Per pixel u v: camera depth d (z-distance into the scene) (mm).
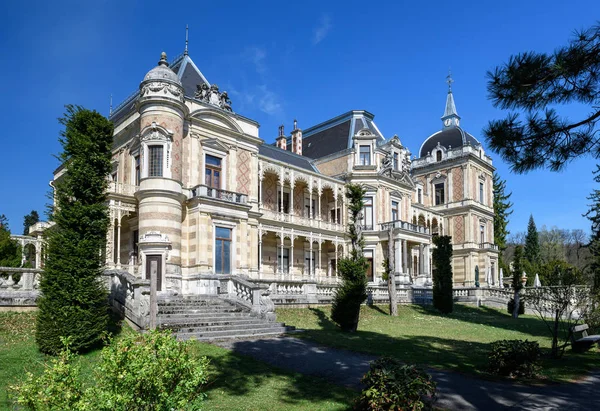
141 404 5934
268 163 38750
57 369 5992
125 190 29312
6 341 15297
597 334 21219
